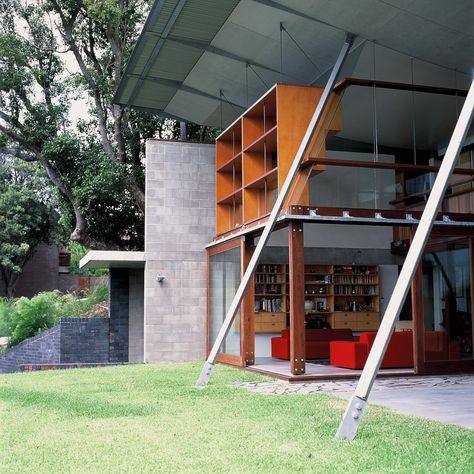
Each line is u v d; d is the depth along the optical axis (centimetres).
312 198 1184
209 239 1542
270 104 1242
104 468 484
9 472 475
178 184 1539
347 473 468
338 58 1114
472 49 1094
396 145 1277
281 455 524
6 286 3378
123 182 2145
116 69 2227
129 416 715
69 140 2183
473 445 559
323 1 1000
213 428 638
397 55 1159
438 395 874
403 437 594
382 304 1577
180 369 1254
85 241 2272
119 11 2119
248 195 1307
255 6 1080
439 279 1142
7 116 2294
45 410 763
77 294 2842
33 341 1736
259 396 863
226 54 1285
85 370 1293
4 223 3212
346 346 1172
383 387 969
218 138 1494
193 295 1522
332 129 1138
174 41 1228
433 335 1129
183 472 471
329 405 781
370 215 1112
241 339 1268
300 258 1080
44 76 2270
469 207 1220
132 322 1628
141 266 1609
